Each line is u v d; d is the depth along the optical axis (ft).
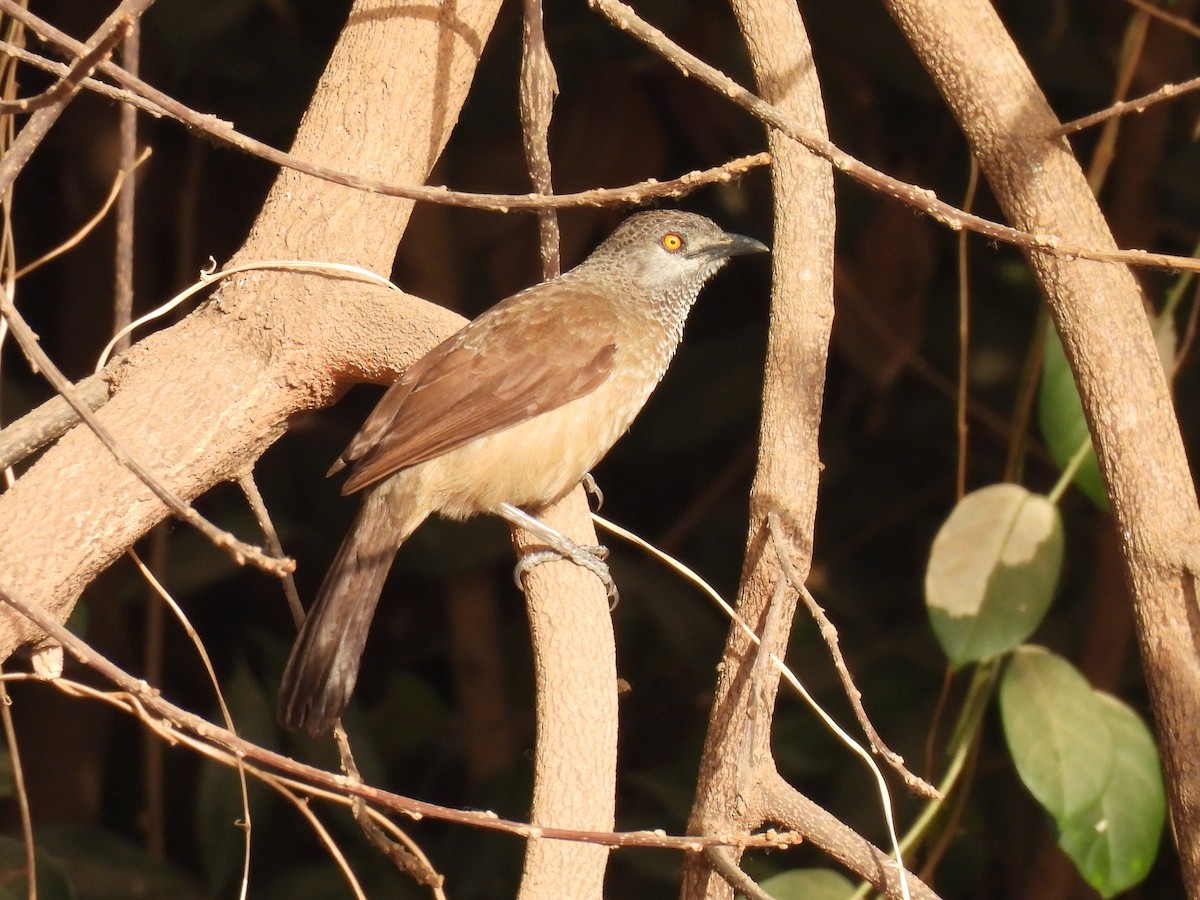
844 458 38.86
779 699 33.30
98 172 38.22
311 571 37.83
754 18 21.33
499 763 37.45
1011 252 38.27
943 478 38.27
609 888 33.86
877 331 37.06
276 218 21.67
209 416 19.42
